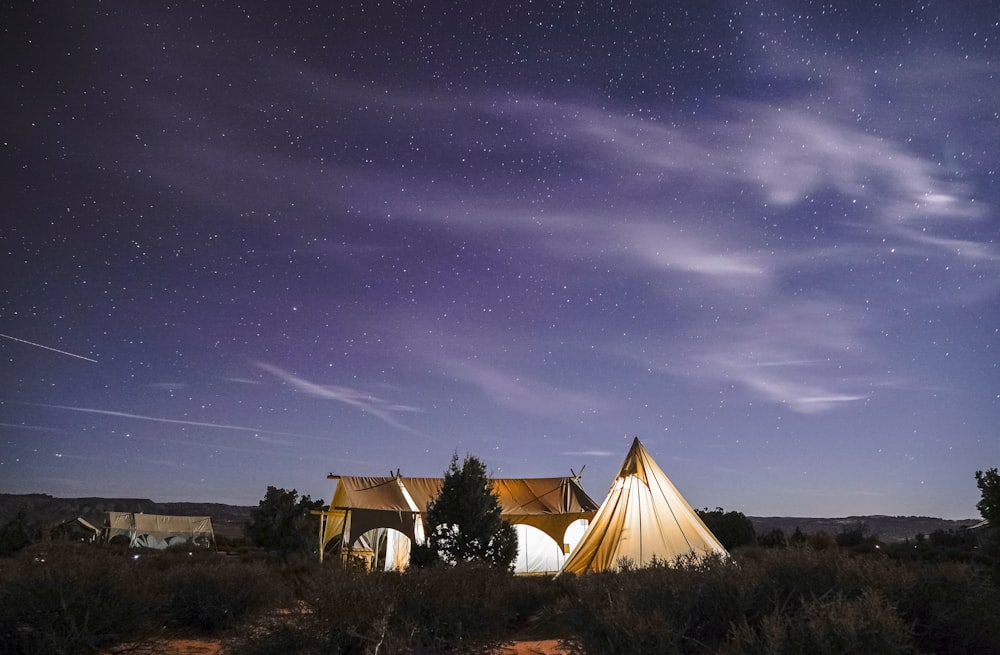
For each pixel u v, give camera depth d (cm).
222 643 851
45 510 8181
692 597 675
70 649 775
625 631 625
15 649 761
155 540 5728
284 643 773
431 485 2902
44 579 813
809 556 745
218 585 1080
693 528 1889
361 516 2466
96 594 840
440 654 772
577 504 2848
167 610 1048
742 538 3281
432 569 899
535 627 993
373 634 762
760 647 547
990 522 1173
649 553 1814
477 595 843
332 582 812
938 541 3266
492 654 812
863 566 748
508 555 1944
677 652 614
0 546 3241
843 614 552
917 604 677
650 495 1944
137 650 855
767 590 682
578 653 685
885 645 527
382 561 2725
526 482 2978
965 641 659
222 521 10481
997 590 745
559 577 1455
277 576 1316
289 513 4084
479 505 1944
